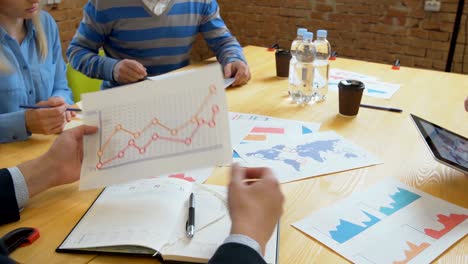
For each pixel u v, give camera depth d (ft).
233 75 5.12
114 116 2.64
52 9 9.46
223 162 2.46
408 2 9.48
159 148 2.53
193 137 2.51
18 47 4.42
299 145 3.39
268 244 2.19
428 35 9.52
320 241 2.25
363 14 10.14
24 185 2.48
